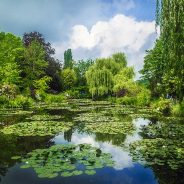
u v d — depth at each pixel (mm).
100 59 49906
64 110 27344
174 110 22188
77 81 69062
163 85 25953
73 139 12523
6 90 32438
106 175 7711
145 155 9625
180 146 10828
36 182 7160
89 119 19625
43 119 19484
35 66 44781
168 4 12453
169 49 12836
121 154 9859
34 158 9062
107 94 49281
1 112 24453
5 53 38844
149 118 19938
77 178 7449
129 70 46781
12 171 8000
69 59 88062
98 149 10570
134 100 36812
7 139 12469
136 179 7430
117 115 22312
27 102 31953
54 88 55250
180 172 7910
